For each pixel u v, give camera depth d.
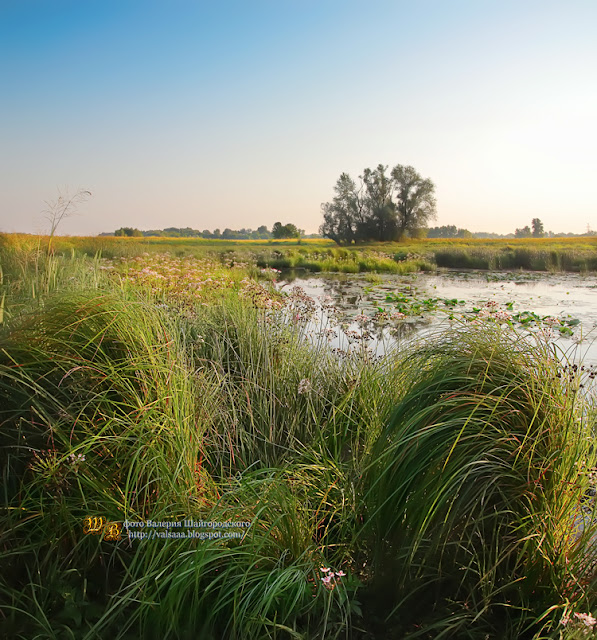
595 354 5.87
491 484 2.07
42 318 2.72
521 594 1.99
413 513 2.08
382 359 3.90
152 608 1.77
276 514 2.12
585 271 21.58
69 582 1.94
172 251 25.05
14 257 6.69
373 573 2.21
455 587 2.15
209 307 5.60
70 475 2.14
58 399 2.47
